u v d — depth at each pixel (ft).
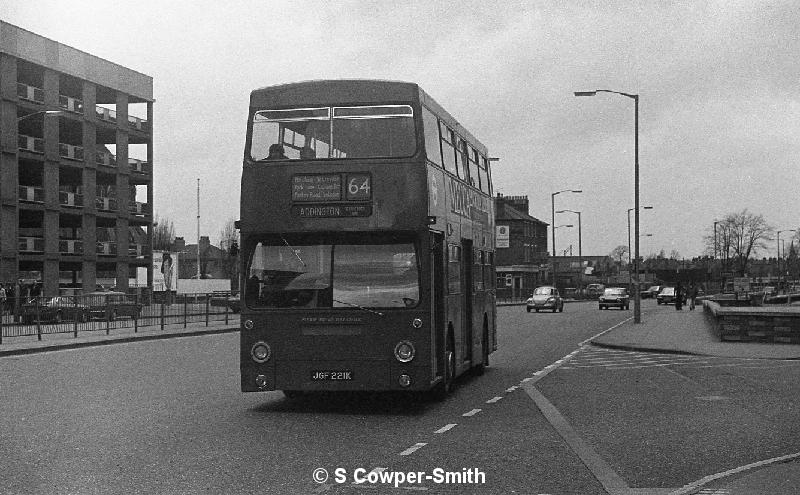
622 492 24.77
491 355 81.30
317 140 41.70
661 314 186.19
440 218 44.70
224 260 448.24
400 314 40.75
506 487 25.53
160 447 31.76
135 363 69.36
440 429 36.50
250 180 41.81
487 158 65.46
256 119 42.29
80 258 212.02
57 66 203.10
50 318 97.96
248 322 41.37
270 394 49.01
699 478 26.89
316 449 31.58
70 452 30.63
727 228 387.34
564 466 28.60
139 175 236.02
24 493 24.32
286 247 41.57
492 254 66.74
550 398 47.83
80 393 48.67
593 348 90.68
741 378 58.70
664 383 55.72
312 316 41.01
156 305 117.80
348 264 41.22
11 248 189.98
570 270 485.56
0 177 187.93
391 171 41.24
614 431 36.24
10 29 190.19
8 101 190.08
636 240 138.31
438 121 46.11
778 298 227.20
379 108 41.78
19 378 57.11
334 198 41.24
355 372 40.78
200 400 46.01
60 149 205.87
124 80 225.97
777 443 33.35
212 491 24.67
